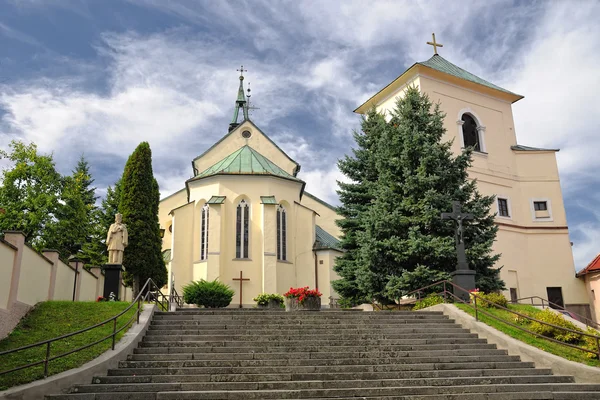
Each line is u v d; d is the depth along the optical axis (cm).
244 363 1272
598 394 1184
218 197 3300
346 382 1181
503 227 3288
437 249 2173
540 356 1380
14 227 3497
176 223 3344
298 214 3544
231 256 3225
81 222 3791
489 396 1155
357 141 2886
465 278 2039
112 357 1209
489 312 1798
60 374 1076
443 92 3409
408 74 3400
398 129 2517
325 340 1455
